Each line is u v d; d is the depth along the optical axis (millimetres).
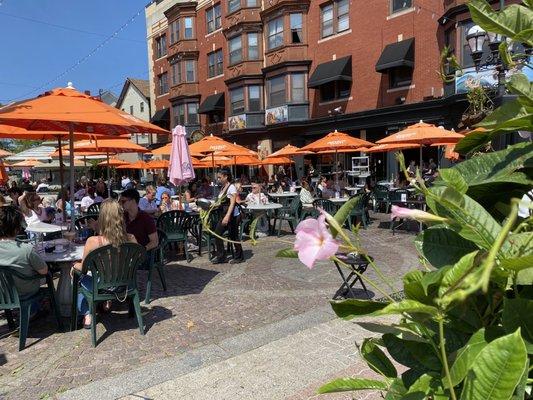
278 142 25344
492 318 1027
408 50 17281
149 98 38219
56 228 5988
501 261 846
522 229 1037
